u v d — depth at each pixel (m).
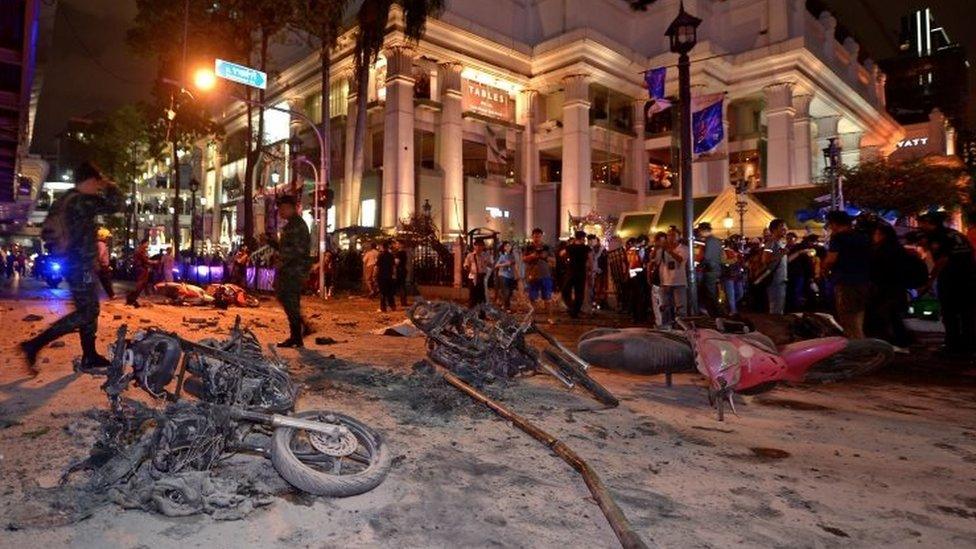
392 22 33.16
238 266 25.80
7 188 24.19
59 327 5.47
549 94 41.28
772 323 5.52
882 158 32.47
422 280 25.64
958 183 32.12
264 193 43.94
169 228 70.69
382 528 2.70
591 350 5.59
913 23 121.44
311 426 3.06
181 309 13.83
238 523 2.65
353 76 37.25
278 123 47.25
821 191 25.58
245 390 3.36
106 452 2.98
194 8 30.28
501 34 38.31
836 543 2.68
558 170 42.91
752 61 39.75
